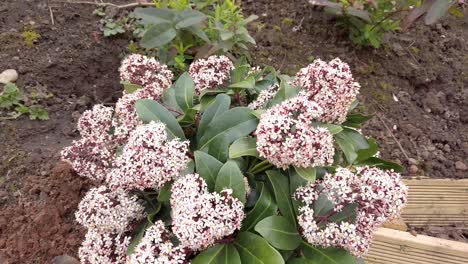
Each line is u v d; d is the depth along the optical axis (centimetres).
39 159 271
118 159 185
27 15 346
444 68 360
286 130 165
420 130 321
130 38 345
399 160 300
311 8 381
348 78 189
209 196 163
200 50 305
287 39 360
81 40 337
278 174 180
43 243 237
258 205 177
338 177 169
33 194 257
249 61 330
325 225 172
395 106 333
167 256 162
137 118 211
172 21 282
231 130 191
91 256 187
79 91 320
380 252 236
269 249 163
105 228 186
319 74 190
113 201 189
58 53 329
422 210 273
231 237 173
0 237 240
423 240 236
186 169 189
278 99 199
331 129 186
